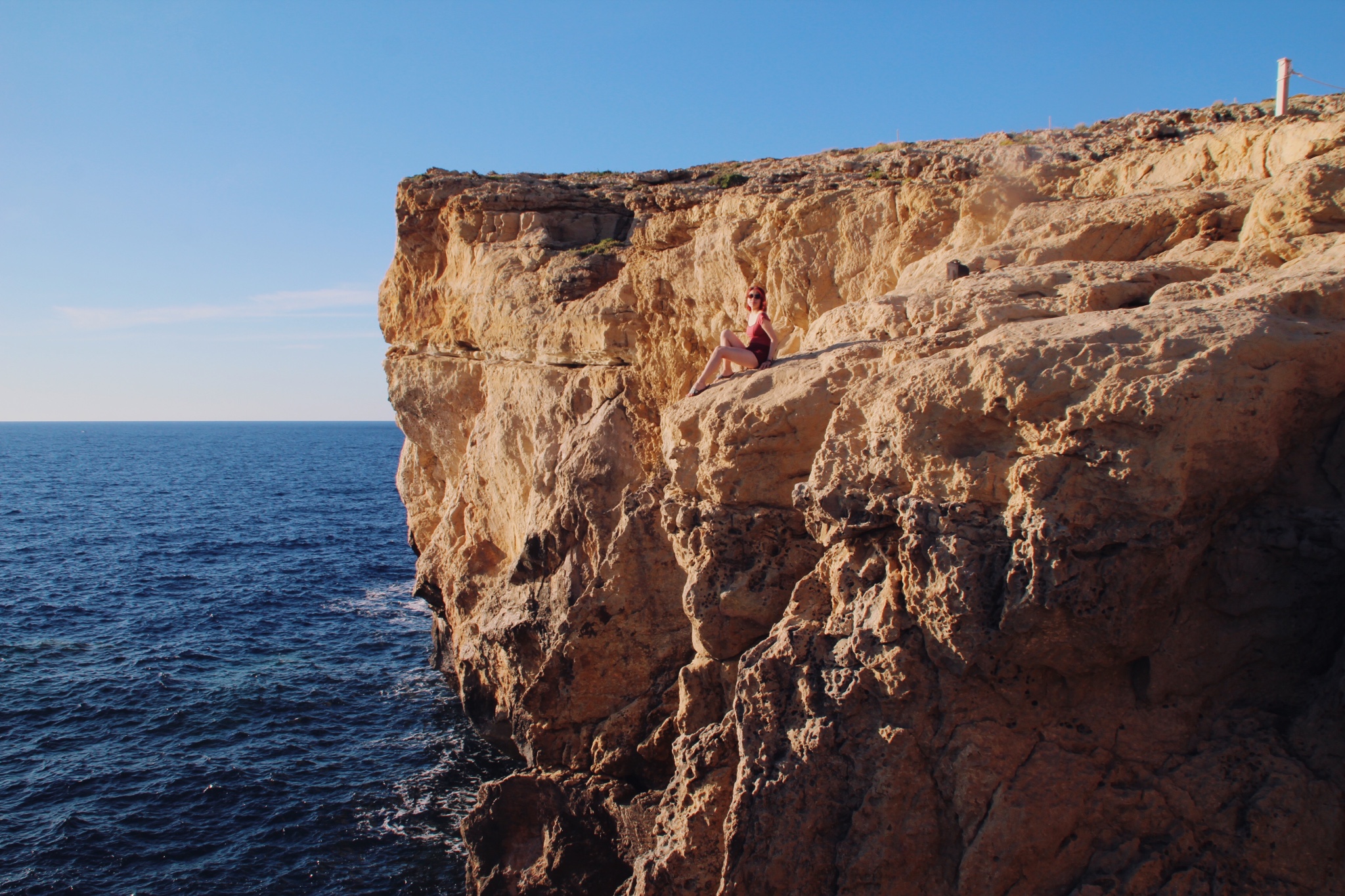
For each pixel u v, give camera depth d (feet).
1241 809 25.08
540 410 72.69
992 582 25.99
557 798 53.31
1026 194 51.62
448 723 82.89
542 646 60.85
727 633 37.29
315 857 60.80
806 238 58.95
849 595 29.94
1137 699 26.86
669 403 63.16
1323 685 25.18
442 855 61.16
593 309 69.51
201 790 69.56
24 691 89.66
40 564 157.58
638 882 36.47
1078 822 26.18
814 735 28.71
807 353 38.09
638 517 56.95
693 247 65.51
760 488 36.42
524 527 74.90
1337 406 25.82
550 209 88.53
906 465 28.09
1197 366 24.07
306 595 135.13
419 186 95.76
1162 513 24.06
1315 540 24.77
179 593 134.72
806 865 28.63
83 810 66.08
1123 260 41.42
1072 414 25.04
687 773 35.88
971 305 34.60
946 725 27.22
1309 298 27.35
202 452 629.51
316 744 78.48
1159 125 68.64
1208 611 26.50
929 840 27.25
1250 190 39.93
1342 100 70.13
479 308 84.07
